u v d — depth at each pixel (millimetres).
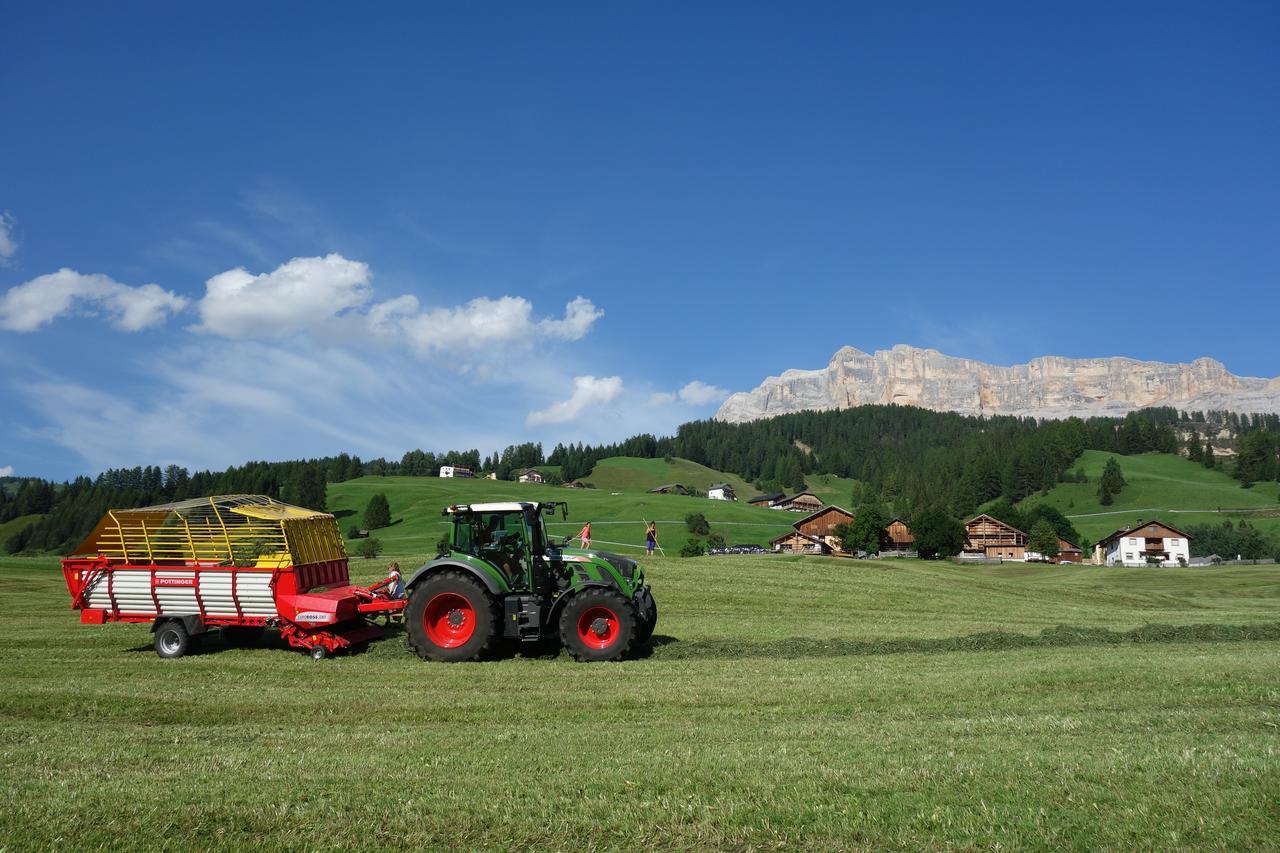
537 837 4766
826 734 7430
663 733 7582
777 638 15156
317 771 6188
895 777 5711
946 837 4668
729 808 5113
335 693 9906
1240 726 7461
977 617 20797
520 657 12844
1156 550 85062
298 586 13422
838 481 185375
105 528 13680
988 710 8594
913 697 9297
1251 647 13703
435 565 12789
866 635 15750
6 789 5668
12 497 121438
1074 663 11367
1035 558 88188
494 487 129125
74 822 4957
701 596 23750
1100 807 5035
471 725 8305
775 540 91125
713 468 194375
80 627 15953
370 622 14367
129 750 7039
